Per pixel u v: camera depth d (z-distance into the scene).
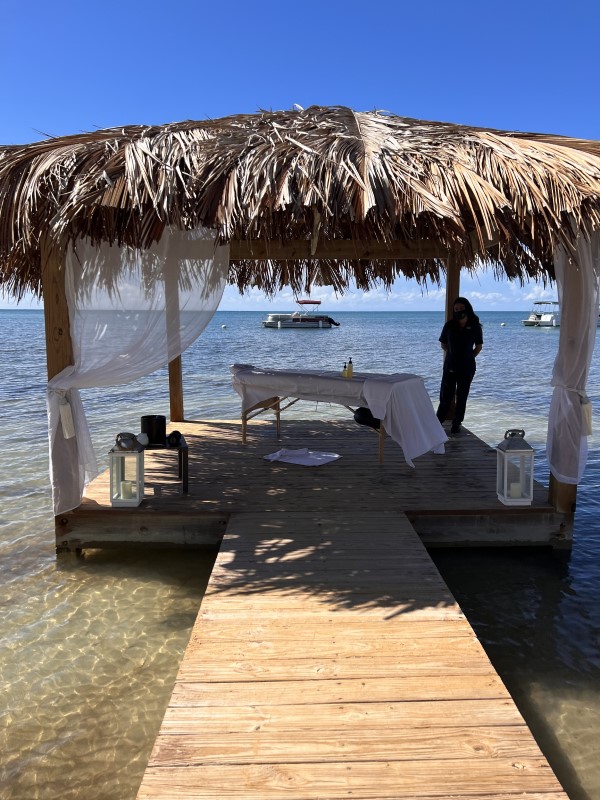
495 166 3.59
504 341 30.52
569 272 4.03
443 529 4.32
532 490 4.39
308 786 1.90
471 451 6.09
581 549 4.44
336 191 3.40
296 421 7.71
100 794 2.23
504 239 3.69
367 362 18.41
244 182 3.42
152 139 3.85
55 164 3.60
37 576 3.98
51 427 4.12
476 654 2.62
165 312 4.16
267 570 3.42
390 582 3.29
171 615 3.48
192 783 1.91
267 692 2.35
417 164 3.63
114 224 3.63
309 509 4.36
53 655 3.08
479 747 2.07
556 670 2.99
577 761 2.37
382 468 5.46
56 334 4.04
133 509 4.30
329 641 2.72
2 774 2.32
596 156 3.81
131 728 2.56
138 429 8.46
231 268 7.54
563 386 4.18
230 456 5.89
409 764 1.99
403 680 2.43
